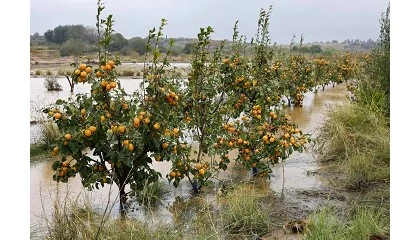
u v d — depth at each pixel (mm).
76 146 4273
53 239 3607
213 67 6402
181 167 5055
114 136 4164
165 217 4508
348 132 6809
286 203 4902
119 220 4148
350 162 5730
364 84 9109
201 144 5648
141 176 4605
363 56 17984
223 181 5664
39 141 7438
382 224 3953
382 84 8508
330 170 6105
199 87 5723
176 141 5055
